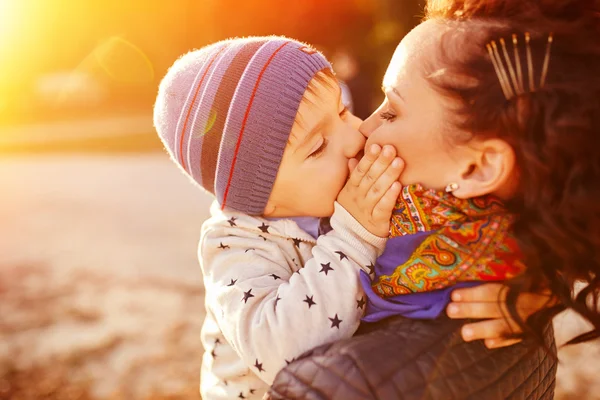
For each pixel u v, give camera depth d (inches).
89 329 101.0
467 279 25.6
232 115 29.4
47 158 310.3
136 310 107.3
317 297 26.6
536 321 25.5
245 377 29.1
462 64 24.7
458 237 25.6
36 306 111.7
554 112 23.1
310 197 29.5
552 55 23.7
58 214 183.2
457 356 25.0
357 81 191.0
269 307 27.0
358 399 23.5
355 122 30.9
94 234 158.4
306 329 26.3
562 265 24.2
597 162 23.2
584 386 73.3
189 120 30.6
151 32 623.8
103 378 85.5
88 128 462.6
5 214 186.9
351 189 27.7
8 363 90.7
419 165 26.0
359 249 27.4
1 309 111.1
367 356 24.2
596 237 23.5
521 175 24.3
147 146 344.8
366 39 282.7
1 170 275.9
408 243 26.4
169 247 143.4
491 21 25.0
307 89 29.3
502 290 25.3
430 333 25.3
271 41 30.5
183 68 31.7
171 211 179.8
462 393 24.5
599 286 25.0
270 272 28.9
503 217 25.3
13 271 131.8
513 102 23.8
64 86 607.5
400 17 245.1
